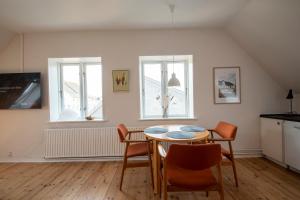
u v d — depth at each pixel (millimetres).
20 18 3066
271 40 2945
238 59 3688
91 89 4074
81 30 3656
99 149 3637
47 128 3729
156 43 3697
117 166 3447
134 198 2393
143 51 3701
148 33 3693
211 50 3688
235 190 2531
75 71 4090
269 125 3432
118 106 3717
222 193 1748
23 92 3660
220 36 3686
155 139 2322
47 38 3707
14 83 3656
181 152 1643
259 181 2760
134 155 2625
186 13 3023
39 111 3736
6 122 3746
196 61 3699
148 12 2965
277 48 2980
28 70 3723
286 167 3174
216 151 1674
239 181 2773
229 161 2582
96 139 3633
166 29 3684
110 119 3729
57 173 3182
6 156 3748
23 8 2746
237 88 3689
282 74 3402
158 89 4047
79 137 3635
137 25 3471
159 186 2400
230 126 2695
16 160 3742
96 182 2842
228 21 3344
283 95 3699
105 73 3717
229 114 3709
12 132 3748
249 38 3316
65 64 4098
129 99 3717
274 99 3697
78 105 4086
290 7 2275
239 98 3691
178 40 3695
